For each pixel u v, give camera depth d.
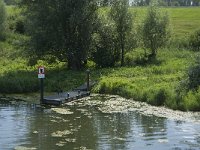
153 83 39.84
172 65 50.88
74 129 26.52
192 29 82.06
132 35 56.22
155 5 60.84
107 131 25.94
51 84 43.00
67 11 52.03
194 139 23.94
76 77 46.25
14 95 40.28
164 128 26.36
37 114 31.12
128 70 49.25
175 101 32.28
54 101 34.88
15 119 29.47
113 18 55.41
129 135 24.92
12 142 23.67
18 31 82.94
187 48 66.75
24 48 53.72
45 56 54.53
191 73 34.47
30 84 42.28
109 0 55.00
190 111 31.00
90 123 28.05
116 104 34.56
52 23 52.25
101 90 40.66
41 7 52.41
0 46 72.75
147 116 29.84
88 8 53.09
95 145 23.00
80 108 33.19
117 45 55.38
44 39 51.50
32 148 22.53
